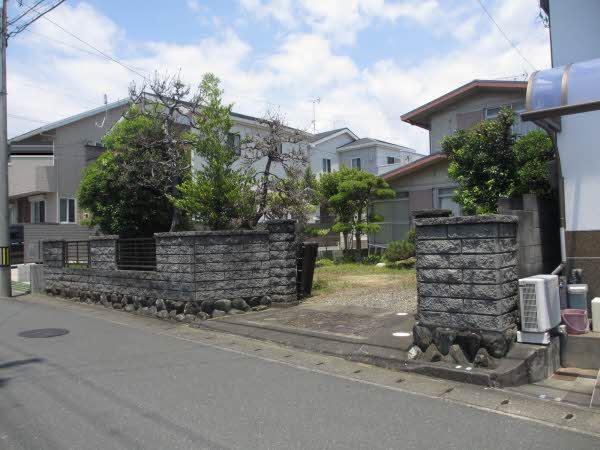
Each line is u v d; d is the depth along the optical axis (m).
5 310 11.13
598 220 6.36
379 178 17.08
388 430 4.05
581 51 6.98
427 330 5.78
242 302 9.32
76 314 10.50
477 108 16.09
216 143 10.42
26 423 4.25
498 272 5.29
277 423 4.21
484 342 5.34
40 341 7.65
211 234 9.14
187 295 9.09
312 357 6.49
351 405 4.65
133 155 13.20
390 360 5.88
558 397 4.79
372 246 18.55
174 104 12.76
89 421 4.28
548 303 5.42
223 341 7.56
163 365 6.13
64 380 5.48
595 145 6.37
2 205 13.81
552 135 6.62
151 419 4.32
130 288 10.53
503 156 8.88
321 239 22.70
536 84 6.09
